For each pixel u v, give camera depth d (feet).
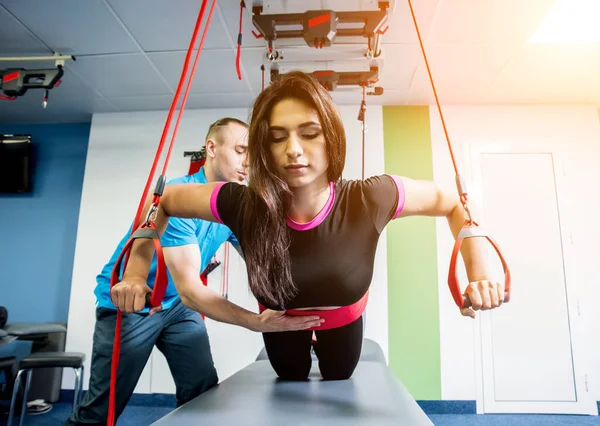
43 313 10.34
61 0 6.58
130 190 10.23
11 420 6.49
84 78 8.99
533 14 6.86
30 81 8.40
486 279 2.32
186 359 4.50
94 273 9.84
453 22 7.07
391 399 2.92
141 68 8.62
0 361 8.31
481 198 9.72
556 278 9.30
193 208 2.72
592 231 9.49
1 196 10.98
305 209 2.59
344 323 3.29
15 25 7.22
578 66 8.43
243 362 9.21
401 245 9.64
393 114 10.26
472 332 9.20
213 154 4.89
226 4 6.58
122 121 10.59
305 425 2.36
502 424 8.21
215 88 9.45
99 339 4.20
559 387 8.91
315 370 4.13
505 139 10.00
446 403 8.94
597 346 9.04
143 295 2.29
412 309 9.36
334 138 2.45
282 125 2.39
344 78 6.10
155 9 6.79
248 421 2.43
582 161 9.83
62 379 9.50
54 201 10.89
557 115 10.08
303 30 5.01
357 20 5.08
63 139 11.18
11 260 10.66
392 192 2.63
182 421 2.43
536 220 9.57
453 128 10.12
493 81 9.05
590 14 6.88
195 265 3.89
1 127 11.23
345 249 2.56
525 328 9.15
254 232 2.56
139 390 9.20
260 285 2.61
